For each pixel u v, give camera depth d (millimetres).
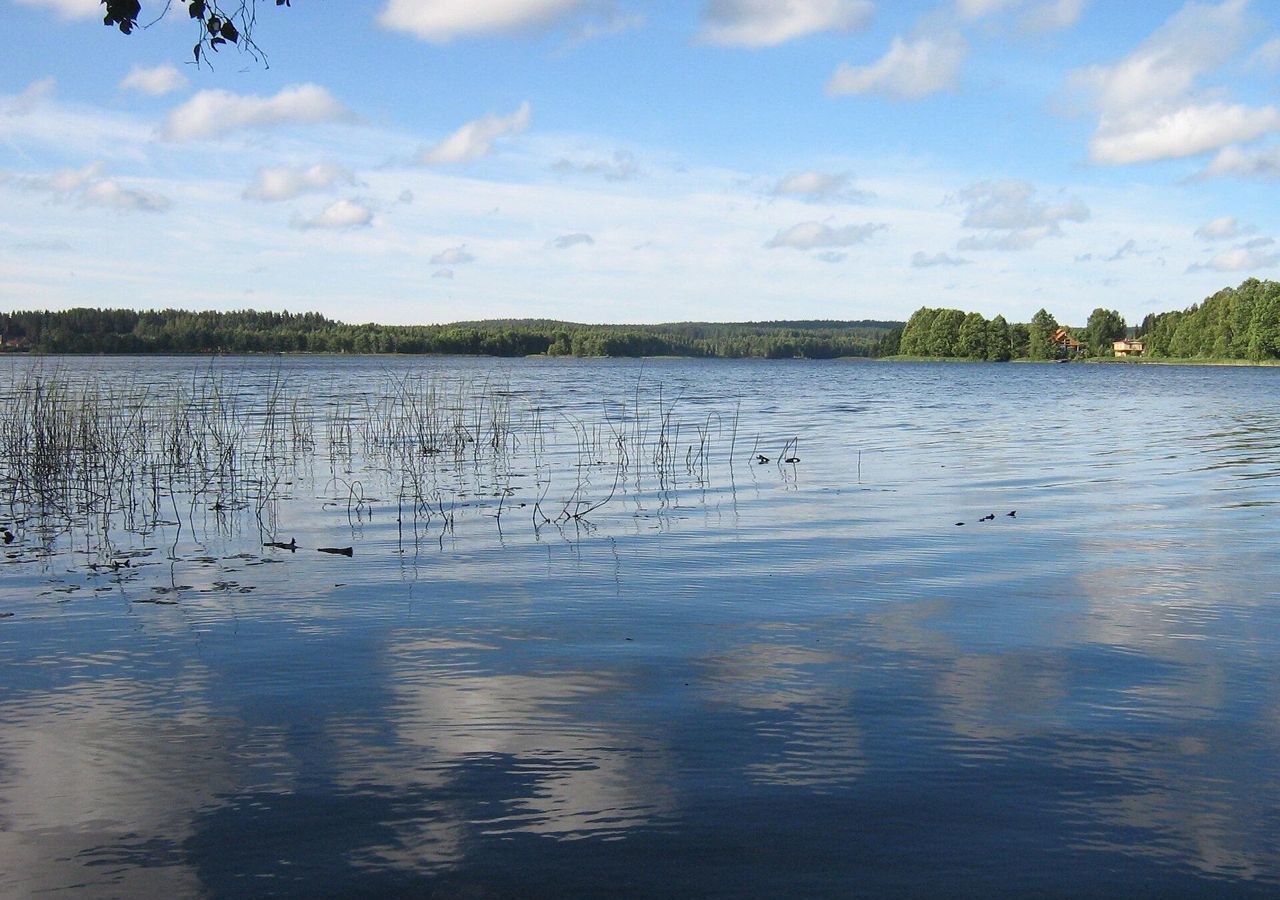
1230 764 5340
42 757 5461
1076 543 11727
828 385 71250
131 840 4555
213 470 19406
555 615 8422
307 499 15609
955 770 5270
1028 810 4812
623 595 9156
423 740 5691
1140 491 16328
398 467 19953
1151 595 9117
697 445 24547
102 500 15469
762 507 14656
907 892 4113
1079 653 7309
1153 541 11844
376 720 6000
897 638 7723
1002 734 5754
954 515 13867
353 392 45625
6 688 6582
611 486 17078
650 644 7562
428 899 4078
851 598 9023
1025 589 9367
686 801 4922
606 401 44844
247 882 4203
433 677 6793
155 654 7328
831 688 6543
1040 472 19078
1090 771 5254
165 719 6027
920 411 40406
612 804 4895
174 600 8984
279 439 25000
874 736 5727
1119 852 4422
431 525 13156
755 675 6816
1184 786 5078
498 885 4176
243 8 6422
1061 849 4453
